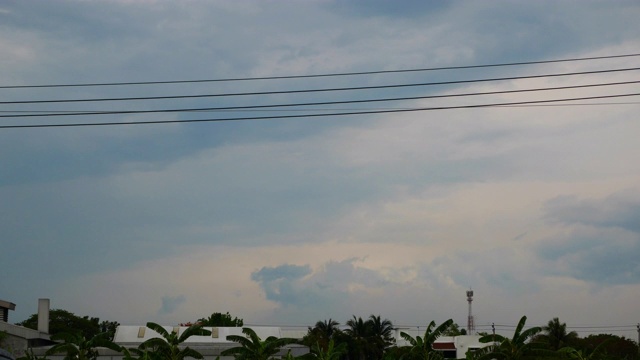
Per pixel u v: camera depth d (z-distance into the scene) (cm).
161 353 5056
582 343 10394
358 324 12231
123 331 5972
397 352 5778
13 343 5569
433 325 5244
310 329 11831
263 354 5016
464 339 9462
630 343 9912
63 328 9725
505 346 5122
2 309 5916
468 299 11819
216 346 5856
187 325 6112
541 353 5325
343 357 11481
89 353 5106
